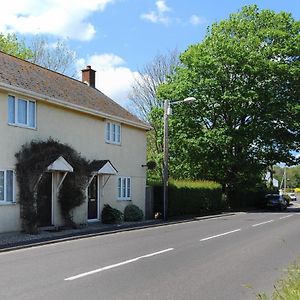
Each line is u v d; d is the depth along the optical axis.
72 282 9.26
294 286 6.78
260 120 40.91
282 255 13.09
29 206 18.94
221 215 33.69
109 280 9.48
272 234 18.97
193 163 41.72
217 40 40.66
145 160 30.48
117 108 29.42
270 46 42.06
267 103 40.44
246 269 10.85
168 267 11.05
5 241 16.05
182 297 8.06
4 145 18.72
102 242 16.39
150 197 30.64
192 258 12.48
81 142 23.94
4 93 18.86
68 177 21.86
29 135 20.19
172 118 40.94
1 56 23.16
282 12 44.19
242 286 8.97
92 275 10.00
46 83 23.75
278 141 42.62
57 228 20.47
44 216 20.62
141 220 27.39
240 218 30.12
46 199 20.83
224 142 38.88
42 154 19.72
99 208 25.14
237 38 42.69
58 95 22.84
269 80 40.94
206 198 36.28
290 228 21.86
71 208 21.88
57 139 22.03
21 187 19.11
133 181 28.86
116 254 13.21
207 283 9.25
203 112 41.44
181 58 42.38
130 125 28.52
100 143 25.59
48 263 11.61
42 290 8.52
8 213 18.61
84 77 31.97
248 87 39.84
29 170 19.12
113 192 26.56
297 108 40.59
